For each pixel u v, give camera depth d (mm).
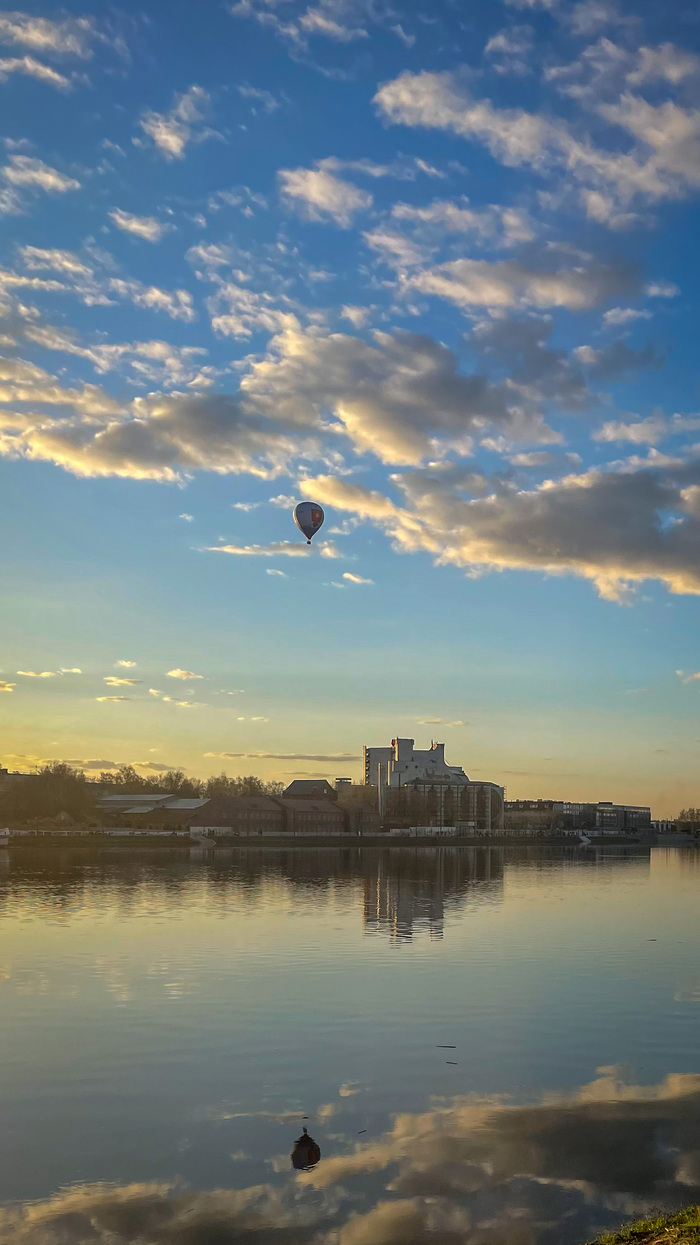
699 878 182500
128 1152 32219
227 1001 53125
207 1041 45062
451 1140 33250
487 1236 26312
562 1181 29969
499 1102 37031
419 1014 50531
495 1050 43875
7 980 58719
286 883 137000
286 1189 29328
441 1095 37812
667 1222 24984
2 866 166250
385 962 66000
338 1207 28125
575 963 66938
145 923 86312
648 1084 39250
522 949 73500
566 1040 45594
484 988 57281
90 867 167250
